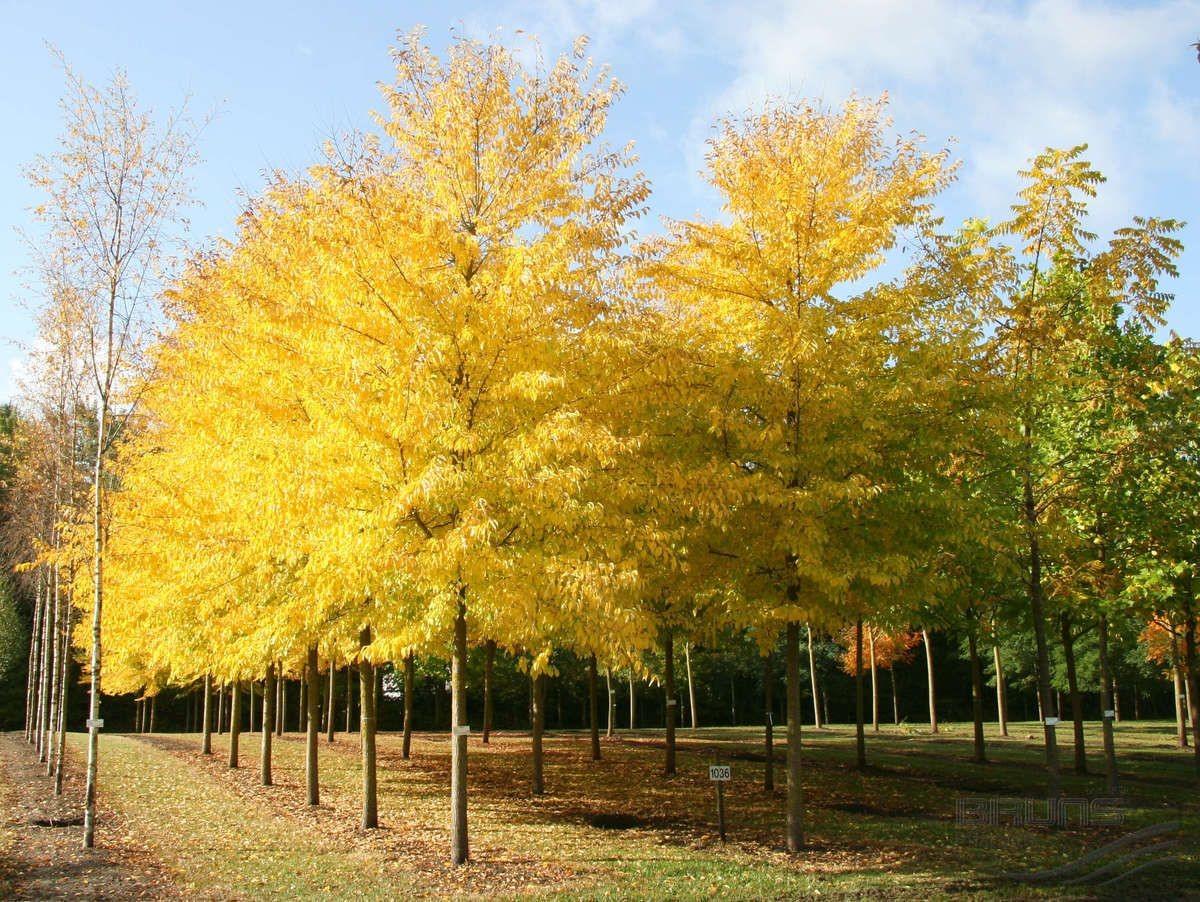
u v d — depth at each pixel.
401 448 8.36
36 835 10.76
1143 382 13.77
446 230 9.23
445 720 50.09
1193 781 16.80
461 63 10.06
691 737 28.92
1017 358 12.78
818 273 10.37
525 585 8.05
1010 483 12.23
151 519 12.00
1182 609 15.14
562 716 51.56
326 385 9.12
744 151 11.12
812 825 11.52
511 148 9.94
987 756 21.64
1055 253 13.05
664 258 11.38
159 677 29.39
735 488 9.11
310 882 8.27
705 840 10.48
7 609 38.91
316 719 13.74
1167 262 12.73
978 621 19.05
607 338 9.08
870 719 53.00
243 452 9.66
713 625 11.64
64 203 11.56
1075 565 14.59
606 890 7.89
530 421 8.62
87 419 16.55
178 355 11.48
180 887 8.10
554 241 9.18
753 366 10.02
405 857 9.38
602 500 8.91
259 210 11.95
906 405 10.30
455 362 8.67
